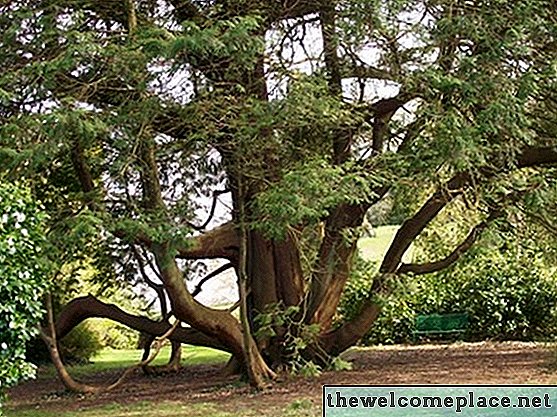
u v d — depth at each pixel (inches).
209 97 390.3
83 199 417.1
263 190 422.6
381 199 507.5
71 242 364.2
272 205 361.4
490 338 858.8
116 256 583.2
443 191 470.0
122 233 421.4
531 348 743.1
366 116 454.6
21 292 266.5
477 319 860.6
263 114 379.9
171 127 407.5
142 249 495.8
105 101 387.5
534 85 390.3
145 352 662.5
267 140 408.2
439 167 408.2
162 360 841.5
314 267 533.6
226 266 594.6
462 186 466.0
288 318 527.8
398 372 573.0
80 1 380.2
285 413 410.9
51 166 451.2
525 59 406.6
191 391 528.7
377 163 423.2
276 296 555.5
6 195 268.7
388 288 543.5
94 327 908.0
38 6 393.1
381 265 581.0
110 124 363.6
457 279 869.8
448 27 397.4
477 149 389.1
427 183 443.8
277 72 395.9
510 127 394.3
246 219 453.4
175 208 415.5
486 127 383.2
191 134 400.2
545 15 412.5
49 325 542.6
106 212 395.2
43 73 347.9
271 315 496.7
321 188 362.9
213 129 395.9
